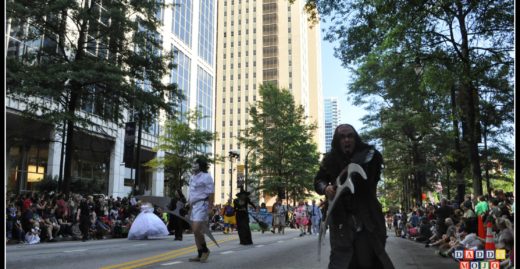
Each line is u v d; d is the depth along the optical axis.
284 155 43.28
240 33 155.88
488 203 14.10
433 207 19.70
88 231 18.05
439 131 26.22
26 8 19.19
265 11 154.88
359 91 31.86
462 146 19.06
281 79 149.38
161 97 22.64
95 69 19.73
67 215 18.80
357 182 3.43
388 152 37.38
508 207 12.06
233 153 38.69
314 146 44.72
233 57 154.88
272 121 44.75
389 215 44.72
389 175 38.78
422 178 34.34
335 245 3.41
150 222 17.84
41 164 37.69
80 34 21.70
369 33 14.13
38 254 10.09
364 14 13.70
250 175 44.75
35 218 16.41
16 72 18.34
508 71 14.09
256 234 23.31
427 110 18.08
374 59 15.01
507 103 18.78
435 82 13.09
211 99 66.88
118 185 42.00
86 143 38.72
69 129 21.38
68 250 11.39
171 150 36.62
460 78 12.98
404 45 13.39
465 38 13.42
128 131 28.33
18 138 23.72
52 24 21.20
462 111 15.27
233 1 158.50
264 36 153.38
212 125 66.44
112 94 21.62
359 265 3.37
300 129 43.78
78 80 18.47
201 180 8.28
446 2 11.48
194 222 8.24
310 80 173.25
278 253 10.07
